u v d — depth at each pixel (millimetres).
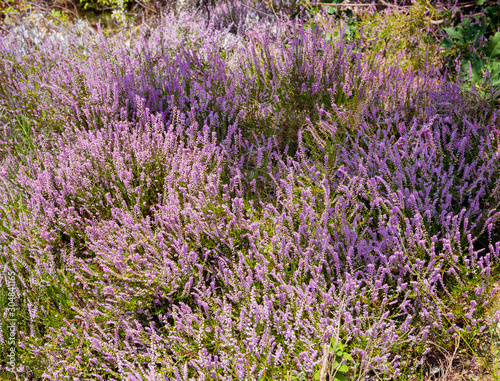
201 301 1938
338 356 1829
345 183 2432
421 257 1998
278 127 2855
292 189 2242
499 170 2236
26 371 2055
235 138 2590
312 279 1992
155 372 1818
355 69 3021
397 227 1963
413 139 2482
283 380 1794
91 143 2730
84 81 3371
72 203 2576
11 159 2928
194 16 4770
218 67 3340
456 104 2613
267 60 3291
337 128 2670
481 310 1893
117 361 1859
